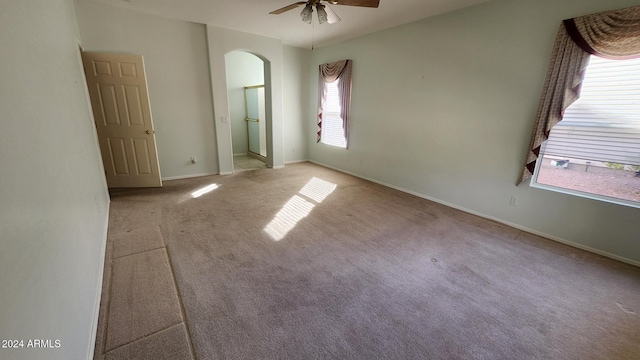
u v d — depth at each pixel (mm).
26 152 998
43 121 1268
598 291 2057
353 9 3412
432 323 1707
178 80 4414
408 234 2906
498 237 2893
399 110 4273
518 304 1897
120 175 4051
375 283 2078
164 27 4113
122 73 3697
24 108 1048
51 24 1738
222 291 1929
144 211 3287
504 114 3090
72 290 1296
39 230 1003
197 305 1784
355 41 4848
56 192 1284
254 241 2652
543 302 1925
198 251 2434
